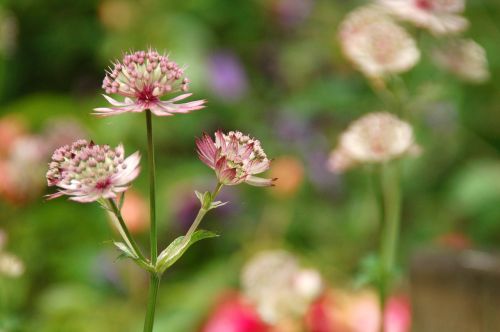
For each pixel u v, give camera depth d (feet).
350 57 2.49
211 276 3.73
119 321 3.48
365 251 4.25
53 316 3.46
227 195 4.07
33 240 3.69
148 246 3.93
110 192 1.74
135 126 4.34
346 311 2.81
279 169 4.18
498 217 4.41
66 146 1.77
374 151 2.38
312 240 4.31
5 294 2.64
